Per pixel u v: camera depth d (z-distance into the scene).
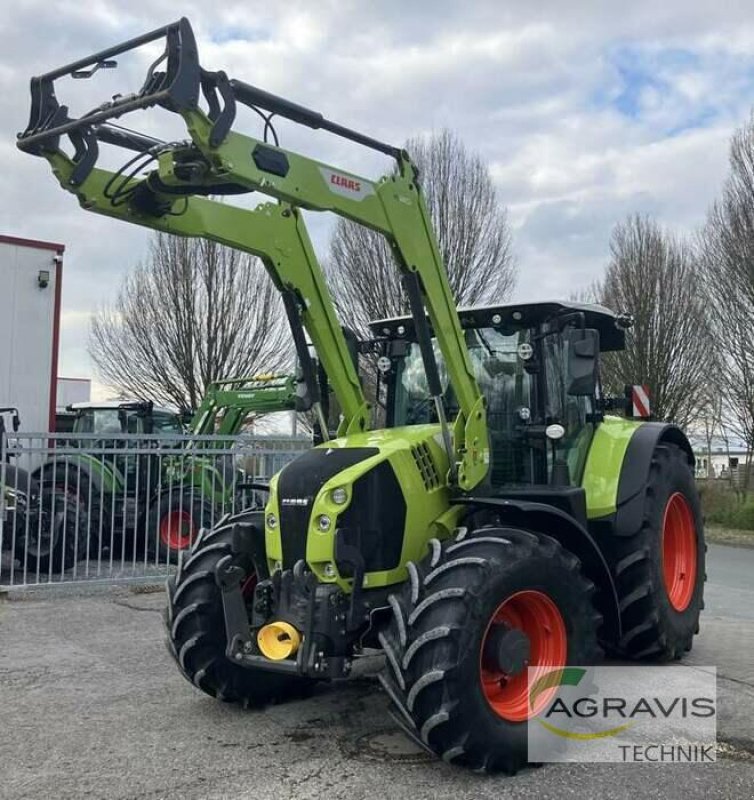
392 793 3.62
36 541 8.73
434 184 17.53
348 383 5.02
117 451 8.85
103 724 4.51
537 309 5.21
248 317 20.80
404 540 4.26
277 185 4.03
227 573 4.29
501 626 3.98
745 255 16.22
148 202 4.20
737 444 20.80
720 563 12.17
